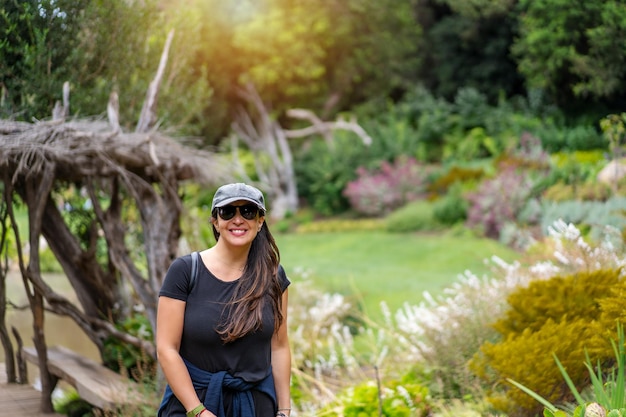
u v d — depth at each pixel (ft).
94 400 16.14
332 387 19.77
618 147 45.19
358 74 88.33
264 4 77.41
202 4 72.74
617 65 54.85
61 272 48.75
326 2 81.92
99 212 18.35
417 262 49.80
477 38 89.15
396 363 20.38
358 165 79.15
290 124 89.71
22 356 20.53
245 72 79.82
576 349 14.06
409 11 89.45
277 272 8.97
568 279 16.37
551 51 60.85
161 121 19.53
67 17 18.67
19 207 20.34
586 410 9.64
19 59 18.08
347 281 39.70
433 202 66.08
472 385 16.40
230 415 8.52
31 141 16.07
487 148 79.30
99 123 17.39
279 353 9.30
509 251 45.96
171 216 18.30
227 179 19.86
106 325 18.99
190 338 8.52
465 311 19.66
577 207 43.37
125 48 20.43
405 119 85.97
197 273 8.63
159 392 16.37
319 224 72.90
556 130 68.18
